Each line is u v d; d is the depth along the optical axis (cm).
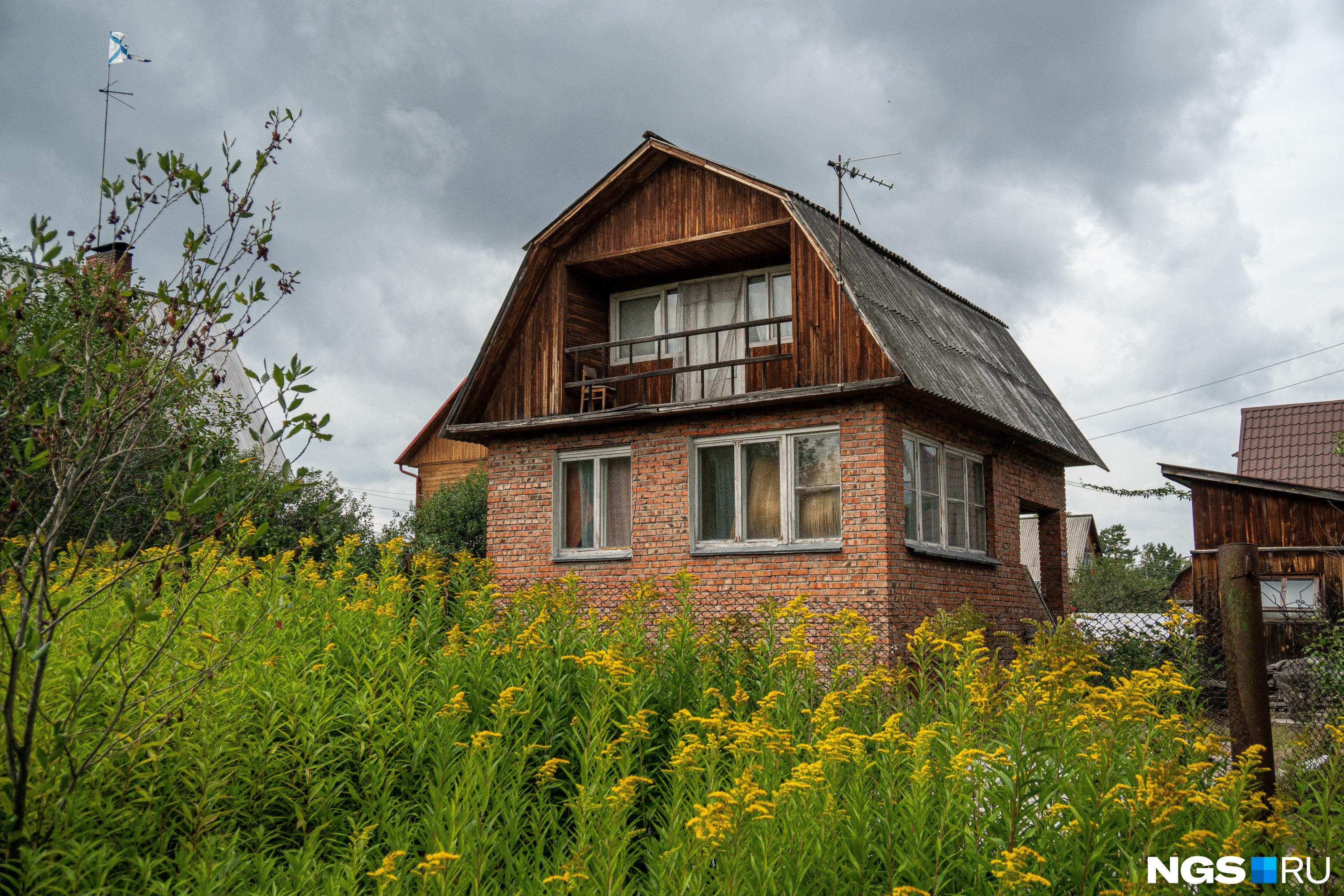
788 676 639
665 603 1355
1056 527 1842
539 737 573
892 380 1210
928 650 657
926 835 425
